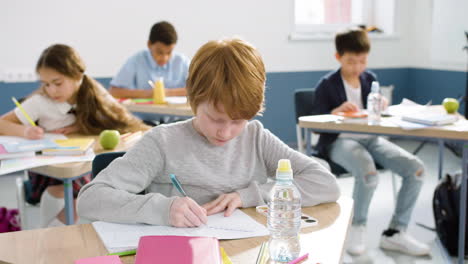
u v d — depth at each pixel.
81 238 0.98
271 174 1.32
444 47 4.57
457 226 2.33
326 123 2.31
